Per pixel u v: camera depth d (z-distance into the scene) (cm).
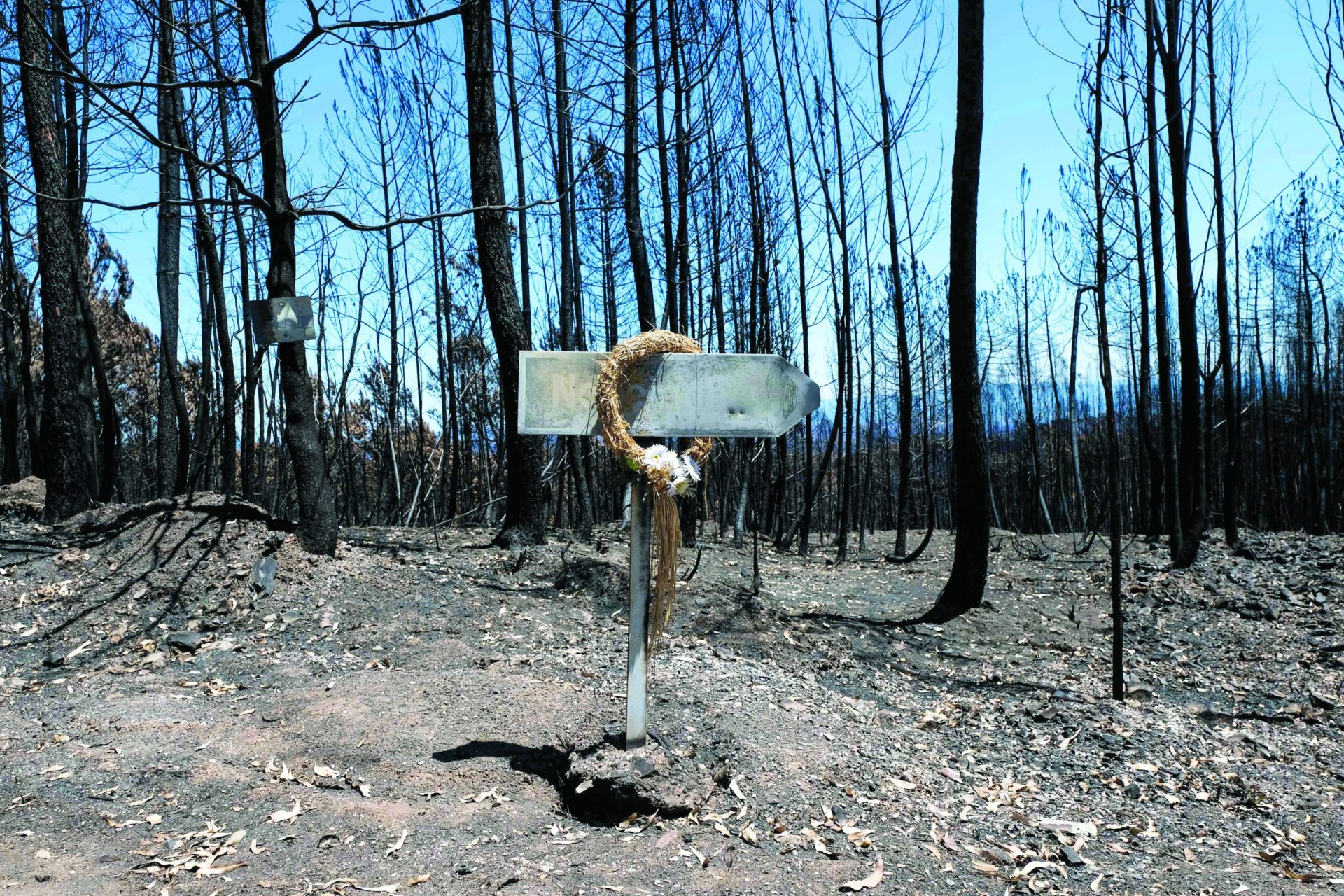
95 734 517
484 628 736
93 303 2238
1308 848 442
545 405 435
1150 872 410
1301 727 637
